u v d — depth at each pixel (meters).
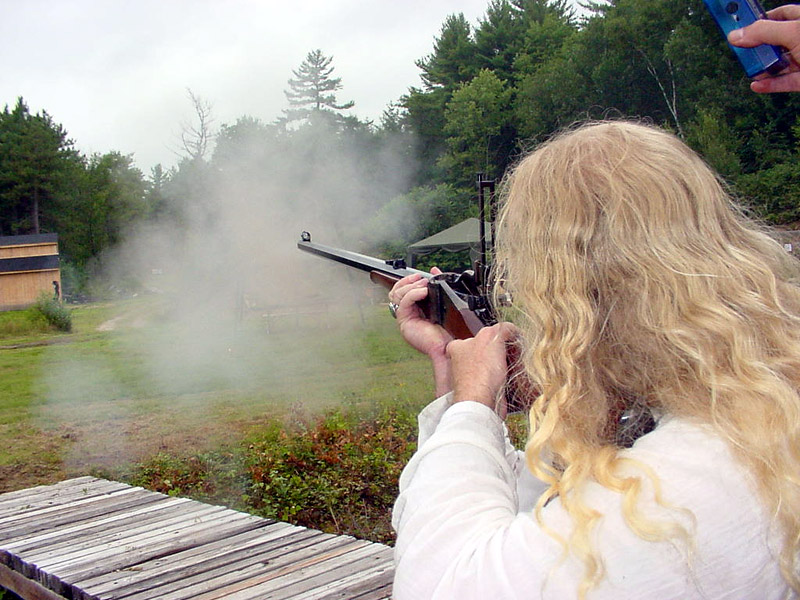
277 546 3.72
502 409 1.26
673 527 0.90
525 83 41.66
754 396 0.96
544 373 1.07
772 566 0.93
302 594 3.11
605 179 1.09
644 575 0.90
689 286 1.02
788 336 1.03
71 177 55.31
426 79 61.12
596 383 1.03
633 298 1.04
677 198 1.07
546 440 1.02
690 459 0.95
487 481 1.10
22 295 32.22
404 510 1.12
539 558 0.95
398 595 1.06
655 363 1.01
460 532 1.04
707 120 25.27
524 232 1.16
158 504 4.61
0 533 4.13
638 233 1.06
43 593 3.56
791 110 26.84
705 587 0.90
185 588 3.25
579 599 0.91
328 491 6.10
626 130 1.16
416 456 1.19
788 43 1.18
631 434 1.03
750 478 0.93
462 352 1.27
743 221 1.19
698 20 28.56
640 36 31.00
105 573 3.47
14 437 8.72
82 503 4.70
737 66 27.66
